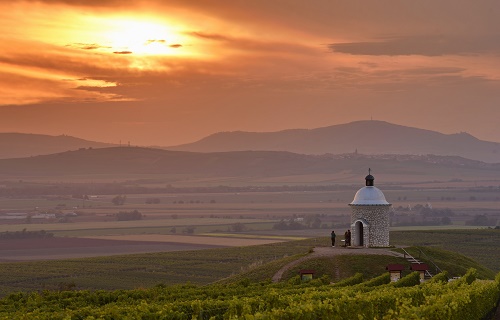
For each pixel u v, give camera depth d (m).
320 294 84.19
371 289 102.69
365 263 153.50
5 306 99.00
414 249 168.12
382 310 75.50
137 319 71.25
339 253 161.38
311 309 66.75
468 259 181.50
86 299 105.50
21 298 110.44
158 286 123.19
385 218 173.12
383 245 172.62
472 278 118.75
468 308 75.75
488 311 90.00
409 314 61.59
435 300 71.69
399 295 78.75
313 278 143.75
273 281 148.00
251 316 61.94
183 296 105.69
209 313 76.69
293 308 66.56
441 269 154.50
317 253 164.00
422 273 138.88
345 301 73.62
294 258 165.38
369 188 176.25
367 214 173.00
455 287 90.44
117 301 102.25
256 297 83.75
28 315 78.94
